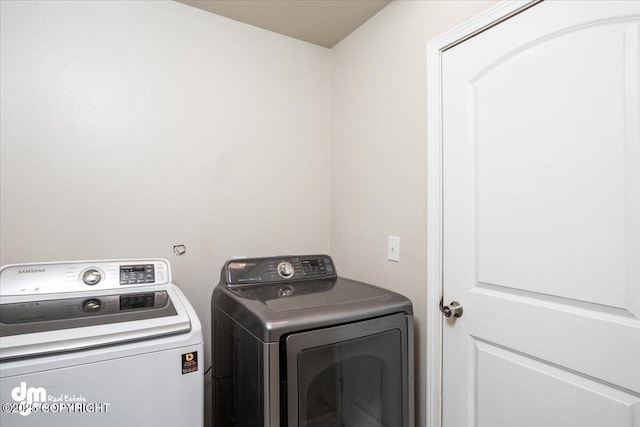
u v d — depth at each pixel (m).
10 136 1.38
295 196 2.07
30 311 1.08
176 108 1.72
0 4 1.37
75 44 1.50
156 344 0.99
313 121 2.14
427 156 1.48
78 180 1.50
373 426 1.25
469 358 1.31
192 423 1.04
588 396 0.98
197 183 1.77
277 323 1.06
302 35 2.04
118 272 1.35
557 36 1.05
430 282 1.45
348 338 1.18
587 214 0.98
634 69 0.90
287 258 1.68
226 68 1.86
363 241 1.88
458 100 1.35
